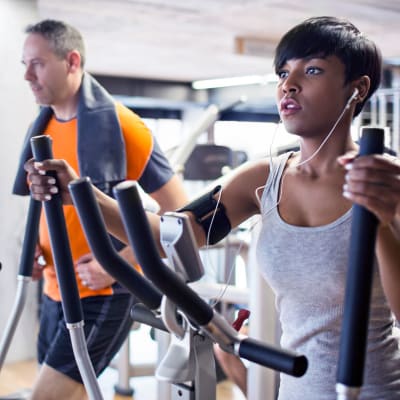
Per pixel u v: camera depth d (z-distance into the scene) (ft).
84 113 7.81
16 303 5.75
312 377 4.60
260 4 20.71
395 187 3.05
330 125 4.69
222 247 14.65
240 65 33.58
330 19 4.68
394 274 3.98
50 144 4.40
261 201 4.95
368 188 3.03
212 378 4.00
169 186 8.09
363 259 3.04
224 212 5.01
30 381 13.85
